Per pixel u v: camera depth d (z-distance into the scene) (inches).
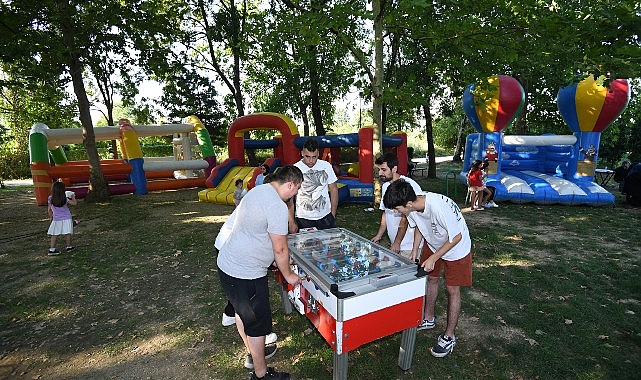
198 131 580.7
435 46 301.4
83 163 569.9
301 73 590.6
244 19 621.3
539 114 588.4
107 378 113.1
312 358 120.7
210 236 271.7
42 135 444.1
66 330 141.6
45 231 301.3
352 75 366.9
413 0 209.8
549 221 305.7
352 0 290.8
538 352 120.9
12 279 194.2
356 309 89.3
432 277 129.8
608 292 166.4
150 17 404.2
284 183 100.9
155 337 135.4
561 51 216.5
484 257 214.2
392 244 138.8
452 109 644.7
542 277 181.3
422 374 111.6
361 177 389.7
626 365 113.5
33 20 341.7
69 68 406.6
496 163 397.4
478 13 279.9
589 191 367.6
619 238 253.9
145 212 370.0
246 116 478.0
